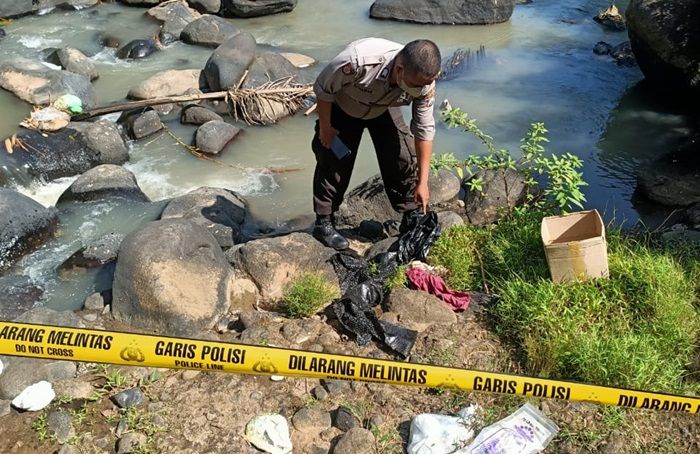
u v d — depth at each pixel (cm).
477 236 490
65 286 499
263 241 472
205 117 729
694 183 595
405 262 471
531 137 530
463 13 1000
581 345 382
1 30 951
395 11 1022
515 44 942
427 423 345
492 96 802
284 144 712
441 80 839
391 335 402
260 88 760
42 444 349
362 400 368
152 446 345
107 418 361
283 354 281
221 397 372
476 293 448
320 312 431
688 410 324
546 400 364
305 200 617
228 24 951
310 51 929
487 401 365
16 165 628
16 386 377
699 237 505
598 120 748
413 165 473
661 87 784
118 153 672
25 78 758
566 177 491
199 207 566
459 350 399
